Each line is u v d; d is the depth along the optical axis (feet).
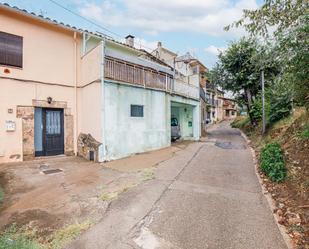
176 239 12.76
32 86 32.58
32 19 32.30
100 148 30.96
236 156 34.01
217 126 114.62
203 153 36.40
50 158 33.68
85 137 34.65
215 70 67.82
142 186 20.77
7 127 30.25
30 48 32.37
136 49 46.68
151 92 39.32
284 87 23.50
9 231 14.05
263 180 22.49
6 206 18.01
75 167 28.50
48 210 16.90
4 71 29.99
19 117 31.37
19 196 19.86
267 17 13.94
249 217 15.16
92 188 20.97
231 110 184.55
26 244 12.36
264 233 13.32
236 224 14.28
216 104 150.82
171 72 51.52
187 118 58.44
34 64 32.76
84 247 12.14
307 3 12.45
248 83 60.70
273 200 17.93
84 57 36.55
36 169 27.50
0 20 29.66
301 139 26.16
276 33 14.28
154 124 39.93
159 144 40.98
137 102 36.42
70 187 21.47
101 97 31.14
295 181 19.79
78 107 37.47
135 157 33.53
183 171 25.71
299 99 22.39
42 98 33.58
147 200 17.75
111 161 31.40
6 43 30.17
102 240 12.73
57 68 35.14
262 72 46.73
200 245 12.23
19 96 31.37
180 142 50.93
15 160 30.99
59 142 35.91
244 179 22.91
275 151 25.59
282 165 22.24
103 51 31.42
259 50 18.53
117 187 20.88
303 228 13.56
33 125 32.68
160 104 41.55
